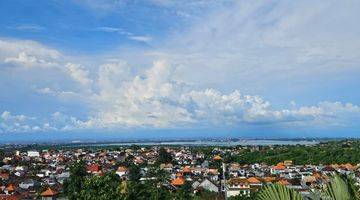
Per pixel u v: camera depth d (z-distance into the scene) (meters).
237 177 104.00
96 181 36.19
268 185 7.01
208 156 199.62
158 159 180.00
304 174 106.81
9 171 142.38
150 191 64.06
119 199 36.34
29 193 96.25
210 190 89.12
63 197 88.75
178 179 106.81
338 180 6.94
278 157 162.25
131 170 120.19
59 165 170.62
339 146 194.62
